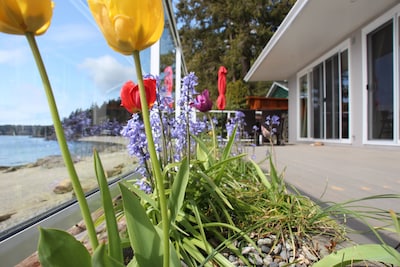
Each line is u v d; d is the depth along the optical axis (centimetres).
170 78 525
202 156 152
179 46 710
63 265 44
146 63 343
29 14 42
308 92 837
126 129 119
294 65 867
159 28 50
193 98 146
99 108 239
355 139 580
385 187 201
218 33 1936
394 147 464
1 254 87
